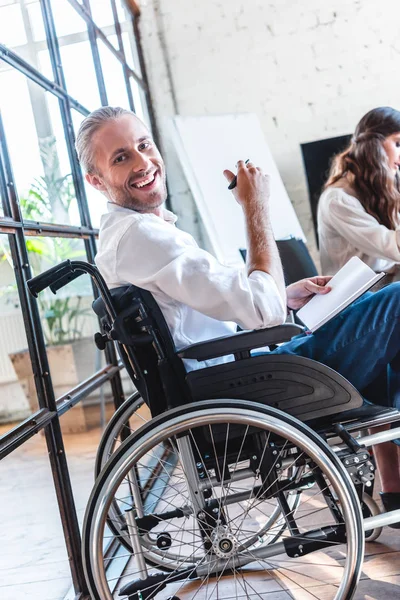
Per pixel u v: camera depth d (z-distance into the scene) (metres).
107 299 1.27
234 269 1.29
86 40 2.61
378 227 3.06
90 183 1.51
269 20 3.89
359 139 3.15
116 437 1.64
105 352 2.37
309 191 3.82
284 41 3.89
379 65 3.83
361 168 3.14
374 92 3.85
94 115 1.47
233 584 1.58
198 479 1.29
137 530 1.35
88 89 2.52
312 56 3.88
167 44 3.97
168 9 3.95
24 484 1.41
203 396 1.26
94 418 2.08
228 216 3.35
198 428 1.32
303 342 1.41
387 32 3.80
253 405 1.22
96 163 1.46
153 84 3.99
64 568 1.54
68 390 1.87
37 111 1.86
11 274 1.50
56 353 2.40
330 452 1.21
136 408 1.64
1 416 1.42
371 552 1.60
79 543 1.60
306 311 1.39
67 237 1.96
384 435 1.33
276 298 1.27
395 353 1.39
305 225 3.94
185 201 4.03
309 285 1.45
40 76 1.91
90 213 2.26
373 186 3.13
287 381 1.27
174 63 3.97
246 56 3.92
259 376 1.27
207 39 3.94
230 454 1.31
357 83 3.86
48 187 1.86
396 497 1.59
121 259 1.31
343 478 1.20
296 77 3.90
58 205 1.93
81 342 2.45
